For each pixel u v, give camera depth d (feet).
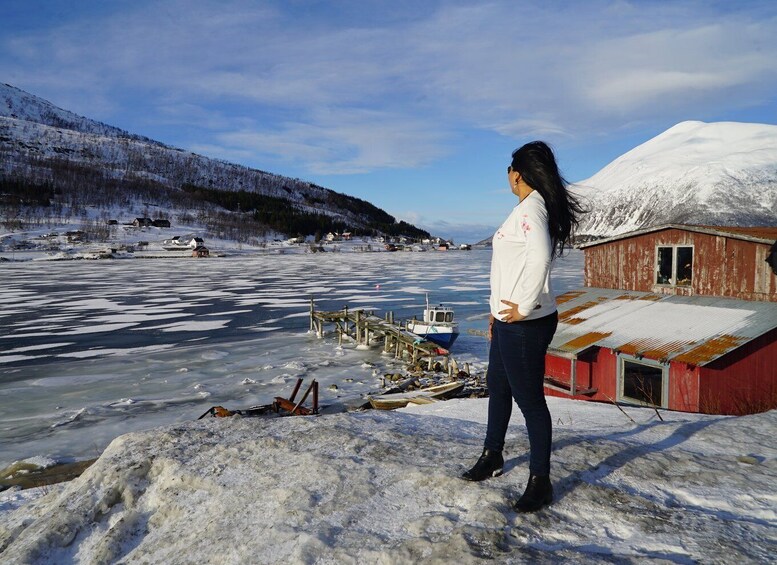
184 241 506.89
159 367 79.66
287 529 8.09
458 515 8.00
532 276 7.76
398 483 9.25
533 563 6.40
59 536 9.45
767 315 43.47
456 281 221.46
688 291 52.60
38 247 416.67
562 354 45.91
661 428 12.67
